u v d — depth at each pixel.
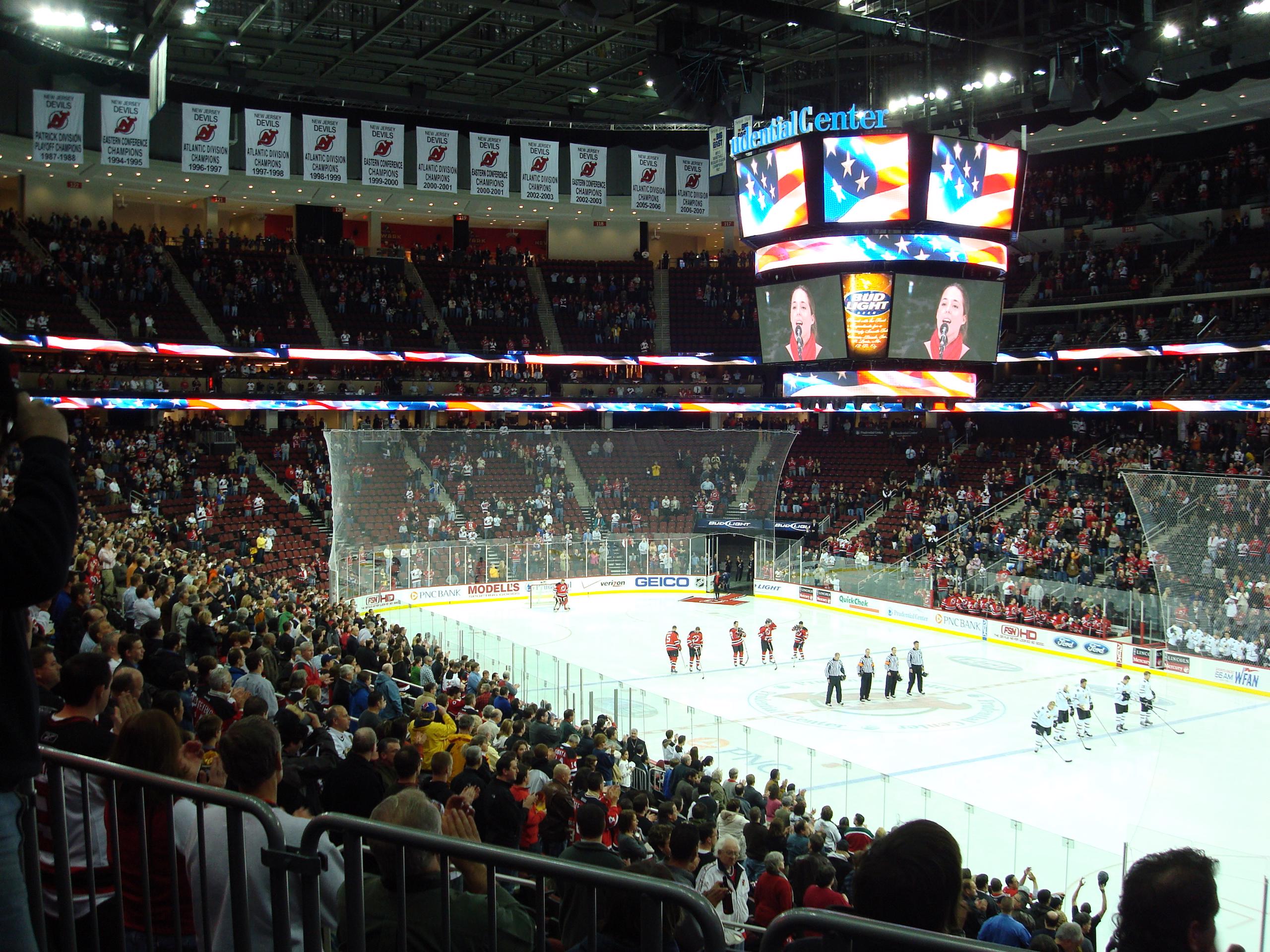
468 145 48.09
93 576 17.95
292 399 45.31
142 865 3.99
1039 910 11.52
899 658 31.09
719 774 15.99
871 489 47.59
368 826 3.55
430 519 41.25
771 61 40.75
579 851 5.22
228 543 37.34
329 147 32.59
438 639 28.14
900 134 28.78
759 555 45.25
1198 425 44.44
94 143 38.50
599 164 35.78
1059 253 49.72
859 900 3.10
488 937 3.39
